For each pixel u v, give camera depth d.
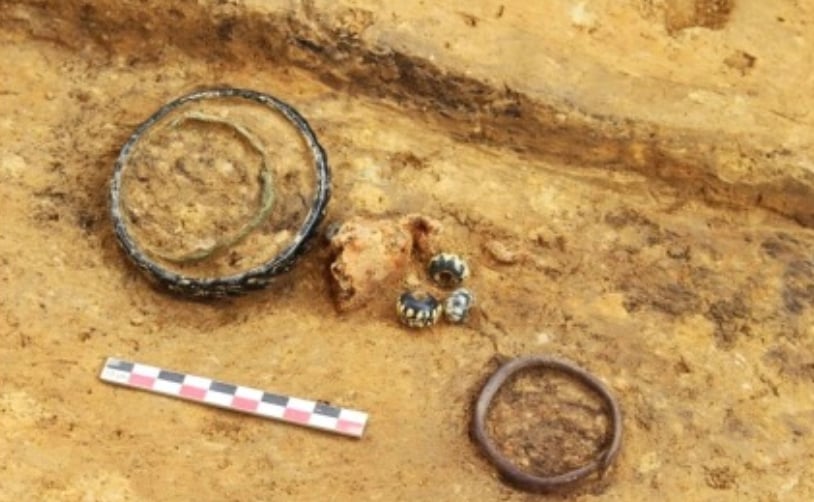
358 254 0.80
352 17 0.86
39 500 0.75
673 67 0.88
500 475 0.78
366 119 0.86
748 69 0.88
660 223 0.85
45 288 0.80
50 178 0.83
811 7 0.90
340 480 0.77
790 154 0.86
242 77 0.87
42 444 0.77
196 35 0.86
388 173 0.85
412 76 0.86
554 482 0.77
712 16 0.90
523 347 0.81
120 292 0.81
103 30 0.87
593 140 0.86
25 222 0.82
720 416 0.80
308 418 0.78
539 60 0.86
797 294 0.84
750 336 0.82
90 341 0.79
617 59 0.87
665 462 0.79
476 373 0.80
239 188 0.81
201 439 0.78
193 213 0.81
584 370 0.80
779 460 0.79
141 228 0.81
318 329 0.81
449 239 0.83
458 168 0.86
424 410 0.79
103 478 0.76
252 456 0.77
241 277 0.79
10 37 0.87
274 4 0.86
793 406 0.81
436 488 0.77
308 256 0.82
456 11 0.87
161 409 0.78
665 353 0.81
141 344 0.80
